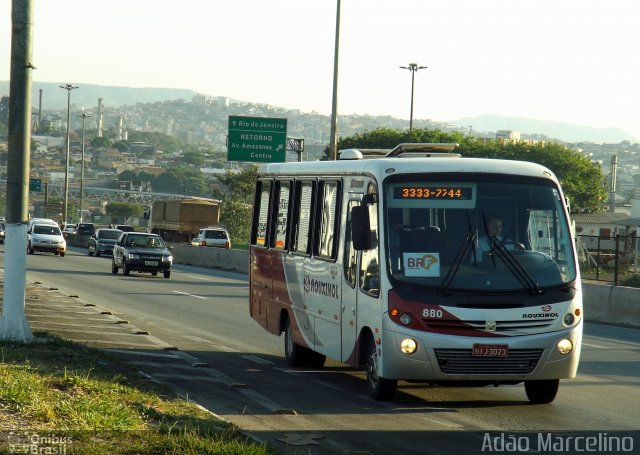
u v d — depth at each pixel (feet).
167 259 208.64
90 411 47.60
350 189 68.90
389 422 55.47
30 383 53.57
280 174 86.63
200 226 409.90
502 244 61.00
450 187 62.08
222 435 44.57
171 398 57.72
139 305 135.03
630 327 129.08
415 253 60.75
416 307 59.21
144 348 83.71
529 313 59.47
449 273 59.98
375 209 63.21
